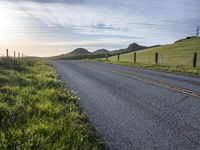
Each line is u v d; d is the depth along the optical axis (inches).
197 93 344.2
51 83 400.2
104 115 235.6
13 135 156.6
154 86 408.2
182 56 1476.4
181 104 279.3
